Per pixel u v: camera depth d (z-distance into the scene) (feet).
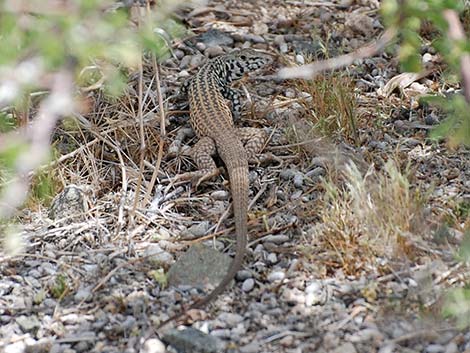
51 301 31.53
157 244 34.53
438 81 45.39
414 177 36.91
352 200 33.96
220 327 29.78
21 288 32.30
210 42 50.26
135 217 36.19
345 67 46.16
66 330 30.09
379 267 31.73
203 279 32.19
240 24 52.21
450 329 28.78
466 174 38.01
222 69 45.27
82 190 37.17
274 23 52.11
